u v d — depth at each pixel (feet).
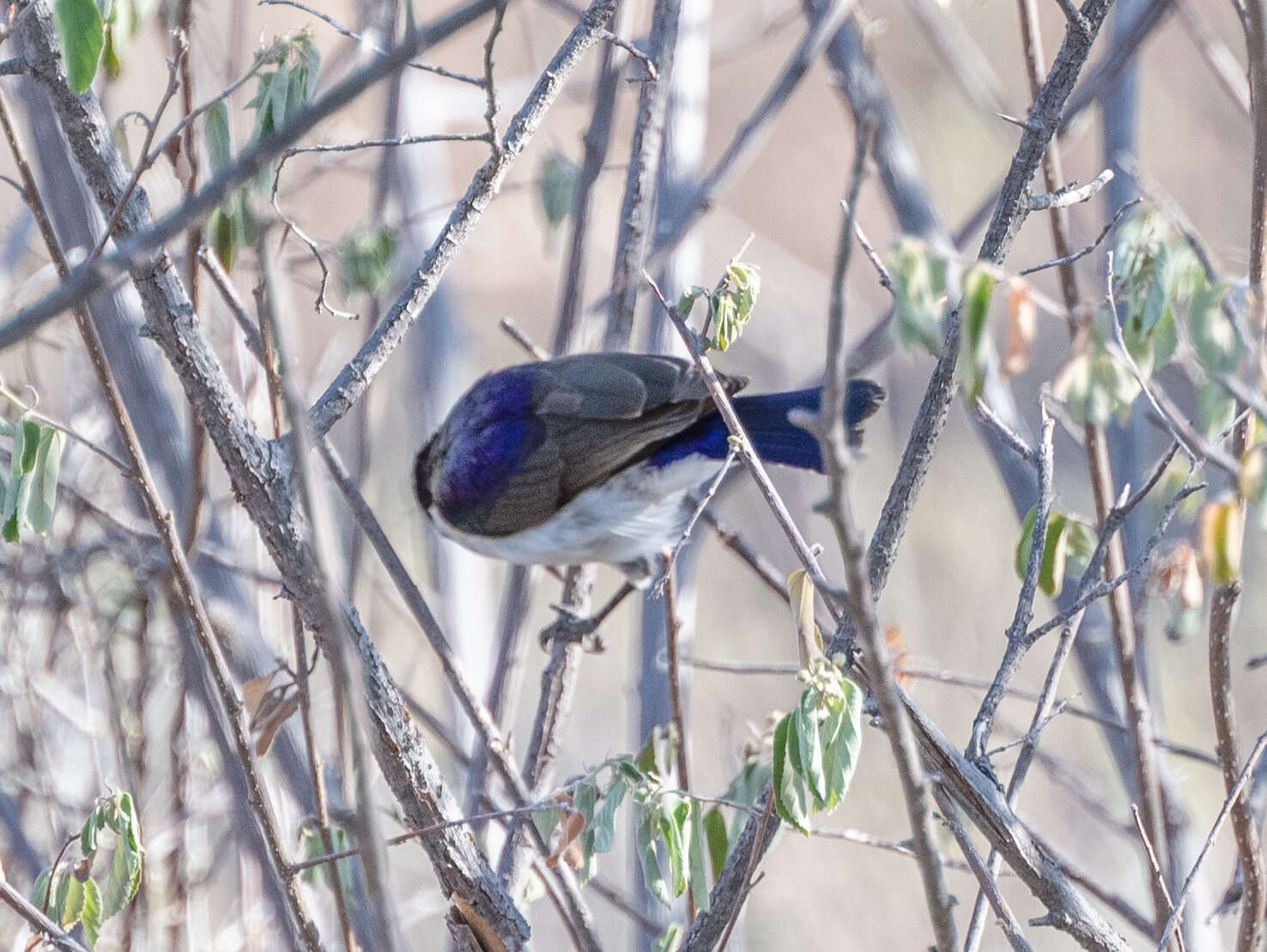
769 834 21.59
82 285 14.29
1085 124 41.11
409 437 41.11
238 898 32.99
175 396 31.24
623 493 32.99
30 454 21.50
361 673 20.76
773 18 48.39
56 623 32.50
